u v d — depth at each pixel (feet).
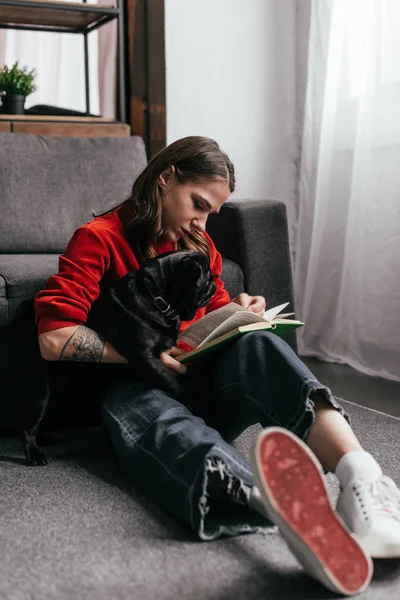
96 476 5.30
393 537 3.79
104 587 3.68
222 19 10.43
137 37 9.52
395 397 8.02
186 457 4.22
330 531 3.49
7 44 12.06
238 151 10.82
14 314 5.55
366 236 9.32
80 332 4.90
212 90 10.50
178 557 4.01
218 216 7.63
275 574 3.84
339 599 3.58
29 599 3.56
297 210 11.26
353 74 9.64
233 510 4.51
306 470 3.52
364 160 9.21
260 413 4.44
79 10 8.98
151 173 5.15
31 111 9.48
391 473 5.36
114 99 10.18
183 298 5.01
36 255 7.33
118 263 5.17
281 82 11.00
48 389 5.32
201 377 5.23
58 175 8.11
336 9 9.56
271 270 7.63
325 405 4.28
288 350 4.53
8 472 5.36
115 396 5.13
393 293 9.02
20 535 4.29
